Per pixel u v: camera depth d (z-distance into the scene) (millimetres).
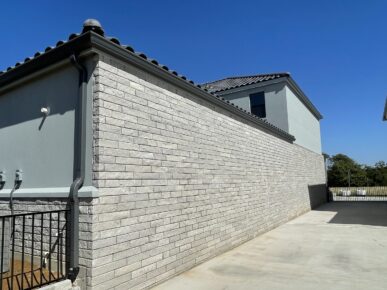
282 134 10594
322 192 18531
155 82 4469
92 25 3422
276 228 9094
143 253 3938
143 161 4078
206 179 5621
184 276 4516
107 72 3662
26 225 4043
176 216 4664
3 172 4562
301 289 4008
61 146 3844
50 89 4086
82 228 3361
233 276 4535
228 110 6746
